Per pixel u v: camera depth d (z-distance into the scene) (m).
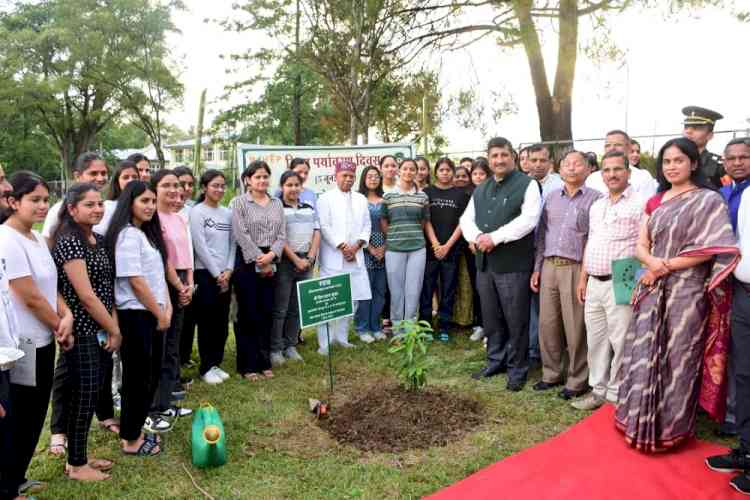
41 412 3.21
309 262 5.76
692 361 3.59
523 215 4.75
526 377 5.03
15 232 3.03
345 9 11.49
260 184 5.20
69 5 25.58
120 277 3.51
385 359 5.77
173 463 3.71
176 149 52.66
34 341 3.08
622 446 3.74
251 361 5.30
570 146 9.95
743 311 3.28
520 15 11.61
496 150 4.88
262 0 14.75
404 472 3.54
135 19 25.94
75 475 3.48
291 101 20.03
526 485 3.31
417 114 14.65
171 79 26.89
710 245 3.43
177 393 4.64
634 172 4.75
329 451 3.86
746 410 3.32
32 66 28.77
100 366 3.47
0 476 3.02
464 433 4.07
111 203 4.09
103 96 31.48
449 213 6.34
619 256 4.12
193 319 5.15
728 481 3.29
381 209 6.39
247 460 3.74
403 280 6.26
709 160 4.88
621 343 4.21
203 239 5.02
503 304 4.91
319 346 6.10
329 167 8.80
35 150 41.66
